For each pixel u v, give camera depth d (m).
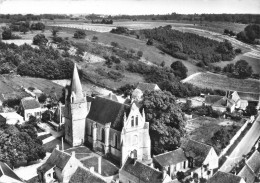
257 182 83.88
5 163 81.00
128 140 92.94
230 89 197.00
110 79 189.62
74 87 103.25
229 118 145.62
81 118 105.25
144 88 166.38
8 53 188.38
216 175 77.81
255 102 171.75
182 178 87.00
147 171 78.62
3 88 155.88
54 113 129.12
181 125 102.06
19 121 123.06
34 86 164.88
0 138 87.50
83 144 106.88
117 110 97.94
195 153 94.62
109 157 97.44
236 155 108.69
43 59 188.50
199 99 175.50
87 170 73.19
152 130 100.38
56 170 78.88
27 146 89.94
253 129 133.75
